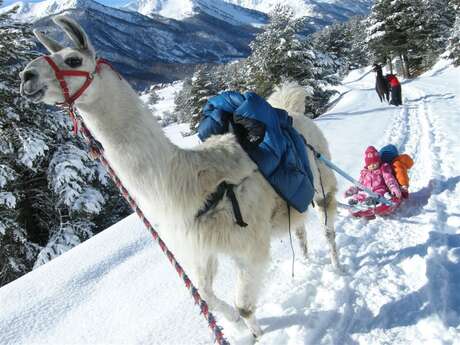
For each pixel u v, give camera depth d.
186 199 2.70
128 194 2.63
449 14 45.94
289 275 4.02
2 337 3.65
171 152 2.69
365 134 10.75
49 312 3.98
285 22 22.77
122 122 2.50
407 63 39.50
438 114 12.43
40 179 12.11
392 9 38.41
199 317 3.55
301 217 3.54
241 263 2.93
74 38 2.39
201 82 34.84
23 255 11.09
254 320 3.07
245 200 2.87
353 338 2.97
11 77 11.37
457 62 33.12
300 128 4.00
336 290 3.55
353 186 6.03
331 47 51.34
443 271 3.52
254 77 23.67
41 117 11.72
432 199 5.26
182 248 2.84
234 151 2.94
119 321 3.68
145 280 4.38
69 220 11.59
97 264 4.89
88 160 11.76
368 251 4.25
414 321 3.02
